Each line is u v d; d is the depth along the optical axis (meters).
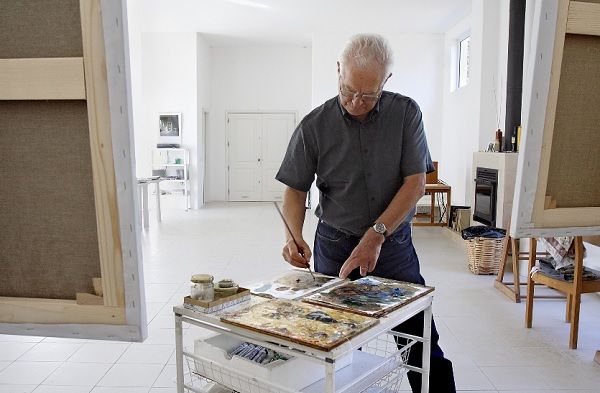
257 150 11.73
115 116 0.82
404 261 1.92
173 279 4.65
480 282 4.51
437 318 3.56
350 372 1.55
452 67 9.24
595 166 0.90
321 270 2.01
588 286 3.03
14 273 0.91
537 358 2.90
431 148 9.75
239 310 1.41
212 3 8.20
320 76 9.88
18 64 0.83
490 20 6.63
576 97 0.87
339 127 1.81
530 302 3.36
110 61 0.80
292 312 1.38
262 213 9.57
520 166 0.87
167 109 10.22
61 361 2.83
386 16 8.66
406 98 1.82
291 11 8.55
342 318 1.33
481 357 2.91
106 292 0.87
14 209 0.89
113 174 0.83
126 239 0.85
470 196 7.08
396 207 1.73
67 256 0.89
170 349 2.99
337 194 1.90
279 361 1.41
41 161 0.86
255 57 11.48
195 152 10.30
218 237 6.89
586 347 3.05
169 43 10.09
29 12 0.83
